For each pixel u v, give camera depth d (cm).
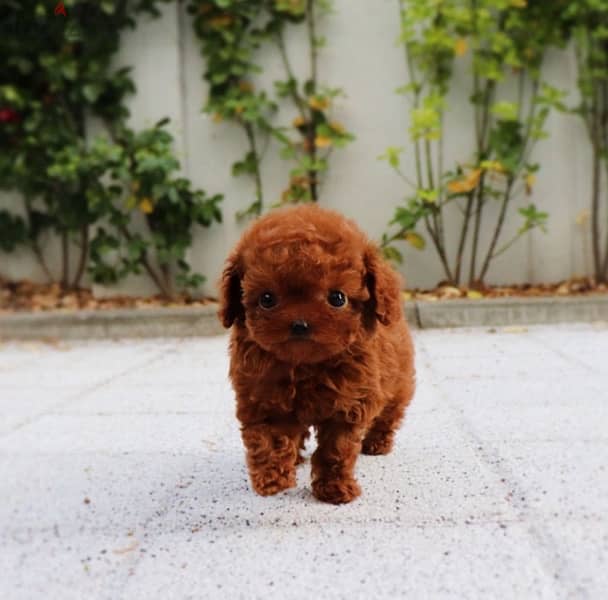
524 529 40
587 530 40
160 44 132
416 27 130
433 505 45
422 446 57
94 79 129
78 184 139
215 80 129
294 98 133
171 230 133
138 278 137
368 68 132
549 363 88
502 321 117
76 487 52
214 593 35
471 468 51
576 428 60
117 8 131
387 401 50
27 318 123
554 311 116
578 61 127
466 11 124
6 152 138
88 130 135
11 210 145
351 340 42
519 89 131
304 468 53
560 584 34
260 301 41
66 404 78
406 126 132
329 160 134
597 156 128
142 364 99
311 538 41
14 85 136
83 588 37
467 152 132
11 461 58
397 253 129
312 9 131
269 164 135
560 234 132
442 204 131
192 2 132
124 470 55
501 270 134
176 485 51
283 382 43
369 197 134
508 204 132
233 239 136
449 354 96
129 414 72
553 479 48
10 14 133
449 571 36
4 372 98
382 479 50
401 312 46
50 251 146
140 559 39
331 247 41
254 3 130
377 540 40
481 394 74
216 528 43
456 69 131
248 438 45
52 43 133
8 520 46
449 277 132
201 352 106
